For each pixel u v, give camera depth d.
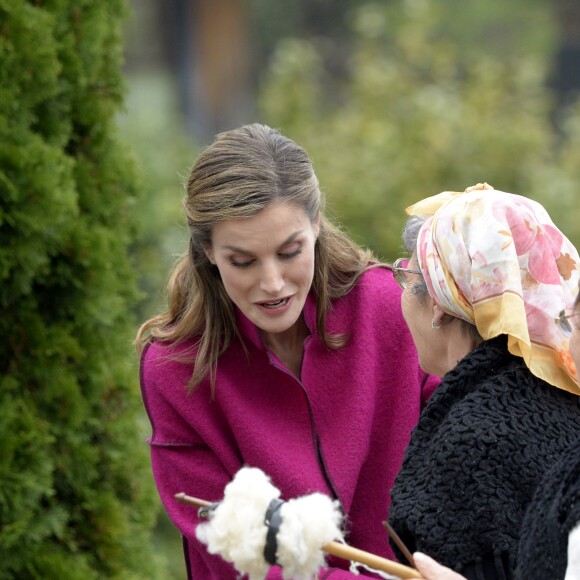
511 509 4.64
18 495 7.25
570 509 4.14
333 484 6.05
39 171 7.29
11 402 7.37
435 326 5.22
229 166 5.55
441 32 37.88
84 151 8.00
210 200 5.54
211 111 33.09
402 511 4.82
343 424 6.15
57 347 7.53
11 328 7.53
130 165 8.24
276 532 4.59
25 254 7.30
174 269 6.32
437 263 5.08
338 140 18.39
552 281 5.04
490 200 5.07
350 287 6.32
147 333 6.39
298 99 19.89
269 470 6.04
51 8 7.61
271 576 5.72
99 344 7.91
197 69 33.19
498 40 38.78
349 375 6.20
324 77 35.28
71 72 7.73
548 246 5.07
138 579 8.04
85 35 7.84
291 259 5.64
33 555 7.47
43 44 7.34
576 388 4.98
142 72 34.66
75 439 7.64
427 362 5.40
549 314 5.00
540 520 4.27
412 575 4.57
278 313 5.73
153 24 34.47
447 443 4.77
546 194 17.42
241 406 6.10
